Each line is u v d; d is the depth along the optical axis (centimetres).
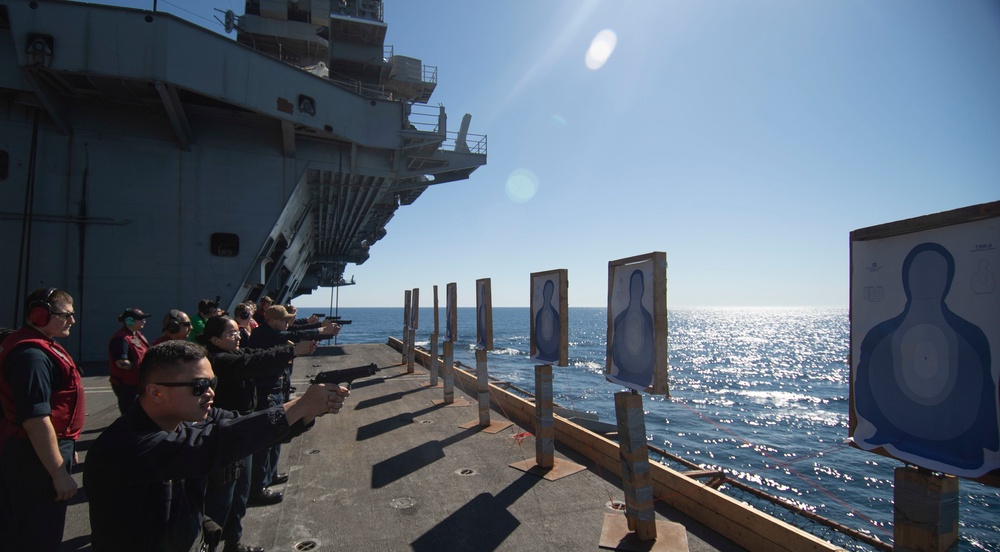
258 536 453
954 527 251
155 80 1427
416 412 959
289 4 2528
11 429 310
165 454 181
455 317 1054
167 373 195
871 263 295
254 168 1819
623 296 521
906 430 268
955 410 245
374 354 1975
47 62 1361
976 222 240
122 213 1625
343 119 1848
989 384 231
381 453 703
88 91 1512
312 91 1750
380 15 2428
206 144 1745
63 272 1556
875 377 288
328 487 575
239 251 1770
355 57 2373
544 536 450
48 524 312
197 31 1487
